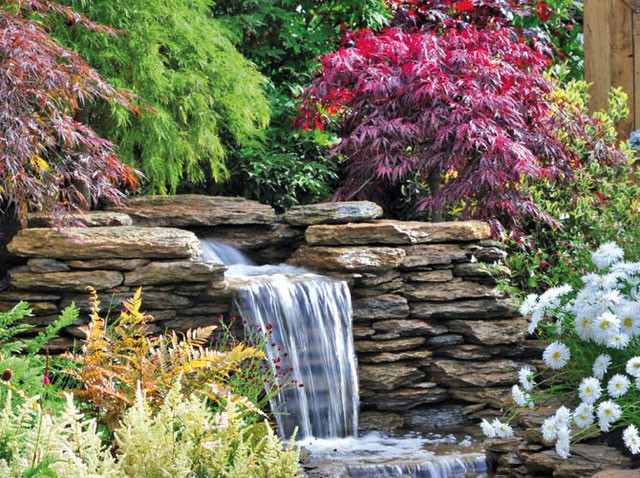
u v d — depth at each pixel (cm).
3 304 574
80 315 575
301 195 895
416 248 663
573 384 523
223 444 308
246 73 766
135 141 751
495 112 715
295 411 598
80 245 573
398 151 741
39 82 532
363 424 629
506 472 491
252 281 617
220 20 870
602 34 834
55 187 554
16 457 271
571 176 762
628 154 786
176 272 585
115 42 697
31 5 612
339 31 952
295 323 608
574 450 458
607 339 452
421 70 716
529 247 752
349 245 657
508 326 657
